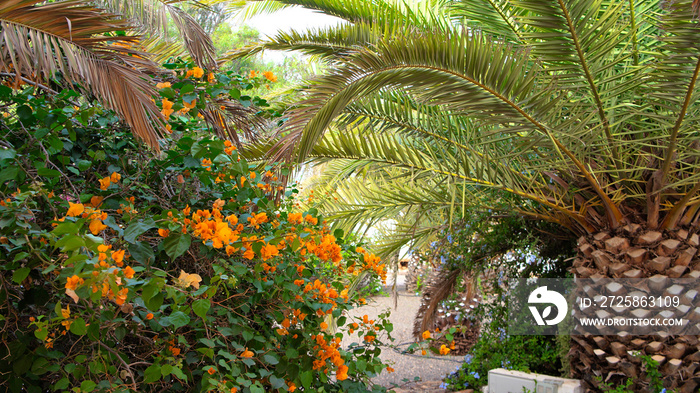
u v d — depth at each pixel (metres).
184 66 2.47
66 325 1.36
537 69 2.65
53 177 1.74
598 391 3.55
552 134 2.85
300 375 2.00
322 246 2.21
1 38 1.61
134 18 3.03
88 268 1.17
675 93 2.56
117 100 1.89
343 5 4.47
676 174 3.22
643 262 3.36
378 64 2.58
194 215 1.70
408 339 6.50
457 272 5.13
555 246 4.69
